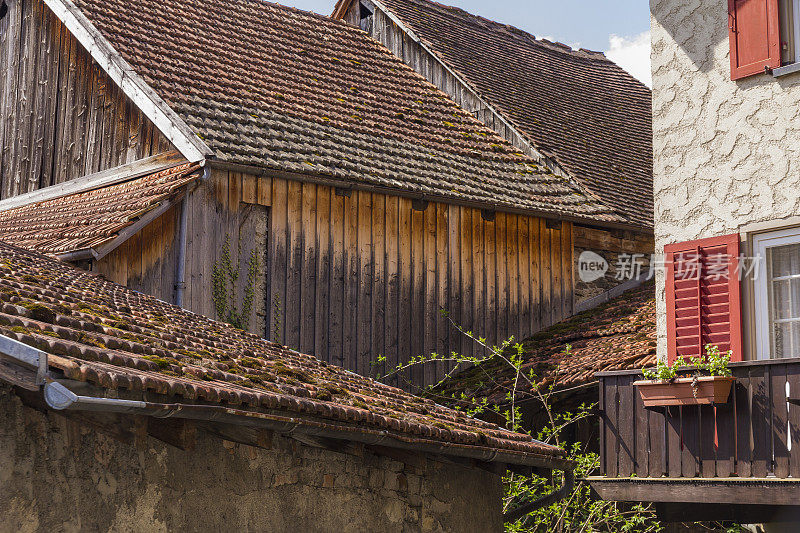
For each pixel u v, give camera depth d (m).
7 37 14.77
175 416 4.27
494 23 19.72
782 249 8.91
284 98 13.22
